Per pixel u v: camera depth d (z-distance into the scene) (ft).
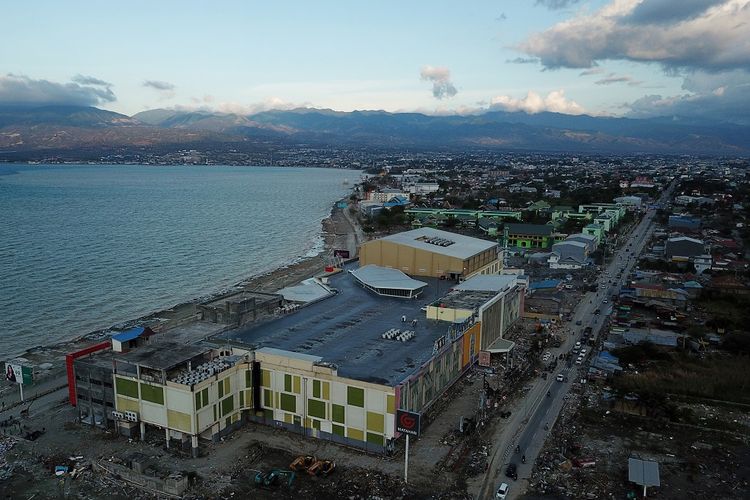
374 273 466.29
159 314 491.72
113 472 245.65
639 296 504.43
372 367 283.59
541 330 438.40
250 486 236.43
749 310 471.21
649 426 292.81
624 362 373.20
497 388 331.77
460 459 258.16
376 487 235.20
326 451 264.52
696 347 393.70
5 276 599.98
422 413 288.10
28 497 229.66
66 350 405.39
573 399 322.55
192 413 254.88
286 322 355.97
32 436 276.82
